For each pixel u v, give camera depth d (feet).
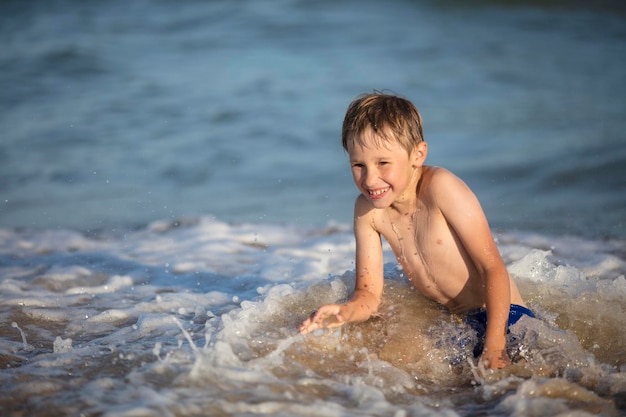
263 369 18.74
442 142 64.85
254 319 22.85
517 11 130.11
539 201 46.80
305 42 108.58
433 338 21.39
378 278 22.90
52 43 106.11
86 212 47.11
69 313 25.34
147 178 55.77
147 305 25.88
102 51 102.58
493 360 19.58
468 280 21.75
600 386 18.40
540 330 20.75
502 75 91.20
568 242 36.32
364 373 19.30
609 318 22.98
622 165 53.83
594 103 77.61
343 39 110.52
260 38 110.93
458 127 69.82
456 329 21.67
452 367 20.24
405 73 91.97
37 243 38.32
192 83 86.63
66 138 65.87
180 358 19.24
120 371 18.83
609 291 24.57
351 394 17.74
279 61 97.91
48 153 61.67
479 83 87.45
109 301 27.02
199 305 26.00
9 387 17.63
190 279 30.35
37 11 130.52
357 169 20.68
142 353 20.04
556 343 20.36
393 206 22.13
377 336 21.65
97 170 57.11
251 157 61.05
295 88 84.17
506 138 65.10
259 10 130.41
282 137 66.54
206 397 16.85
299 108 75.92
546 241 36.55
